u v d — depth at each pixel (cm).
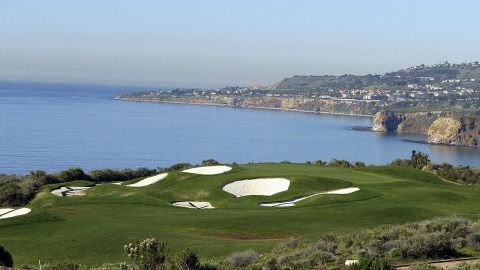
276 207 6312
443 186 7700
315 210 5772
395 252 3041
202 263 3045
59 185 8244
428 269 2642
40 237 4581
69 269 3103
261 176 7662
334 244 3322
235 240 4322
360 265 2639
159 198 6762
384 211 5503
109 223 5097
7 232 4788
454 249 3102
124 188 7306
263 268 2873
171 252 3800
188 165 10888
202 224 5050
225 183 7412
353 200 6381
